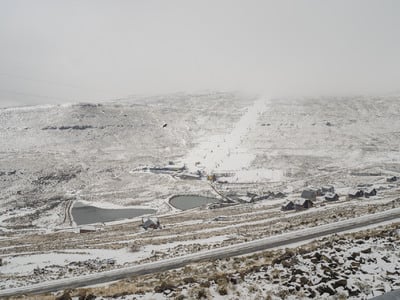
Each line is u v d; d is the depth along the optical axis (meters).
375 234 33.25
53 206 139.62
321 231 44.25
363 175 177.00
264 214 91.31
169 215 118.19
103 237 80.06
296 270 23.19
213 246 44.22
